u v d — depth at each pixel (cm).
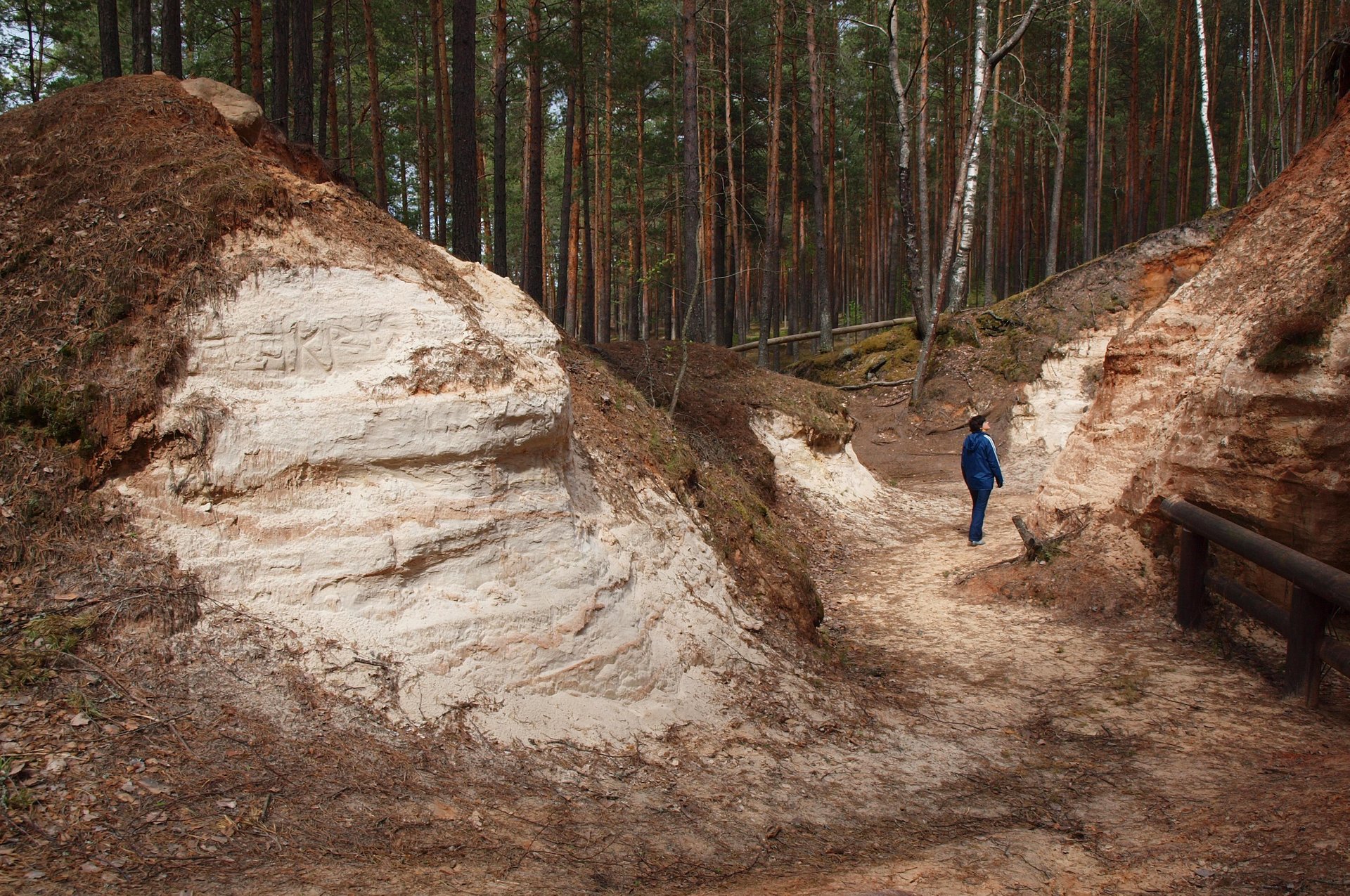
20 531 420
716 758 525
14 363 462
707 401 1345
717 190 2791
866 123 3347
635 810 437
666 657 594
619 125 3075
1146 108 3403
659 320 3881
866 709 645
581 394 775
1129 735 600
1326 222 838
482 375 532
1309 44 2295
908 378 2330
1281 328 740
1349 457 662
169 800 326
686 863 386
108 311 482
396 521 496
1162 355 991
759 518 881
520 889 327
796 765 534
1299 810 416
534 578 535
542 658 515
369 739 416
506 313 675
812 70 2577
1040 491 1097
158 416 464
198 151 557
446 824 370
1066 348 2059
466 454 519
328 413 491
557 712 503
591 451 705
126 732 356
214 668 409
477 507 521
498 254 1630
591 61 2125
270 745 382
